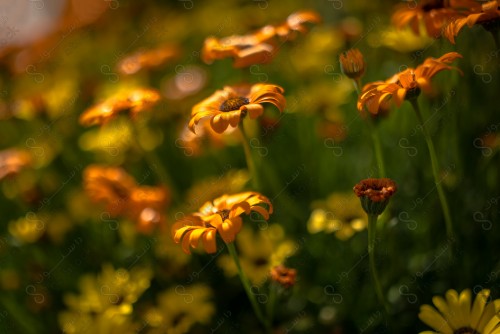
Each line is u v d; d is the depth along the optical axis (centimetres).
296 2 139
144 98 92
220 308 96
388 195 81
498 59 94
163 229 96
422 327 89
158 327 92
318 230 95
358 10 121
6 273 102
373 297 92
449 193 93
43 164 110
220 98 87
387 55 109
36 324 100
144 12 161
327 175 104
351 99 111
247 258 95
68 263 103
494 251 91
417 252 94
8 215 112
